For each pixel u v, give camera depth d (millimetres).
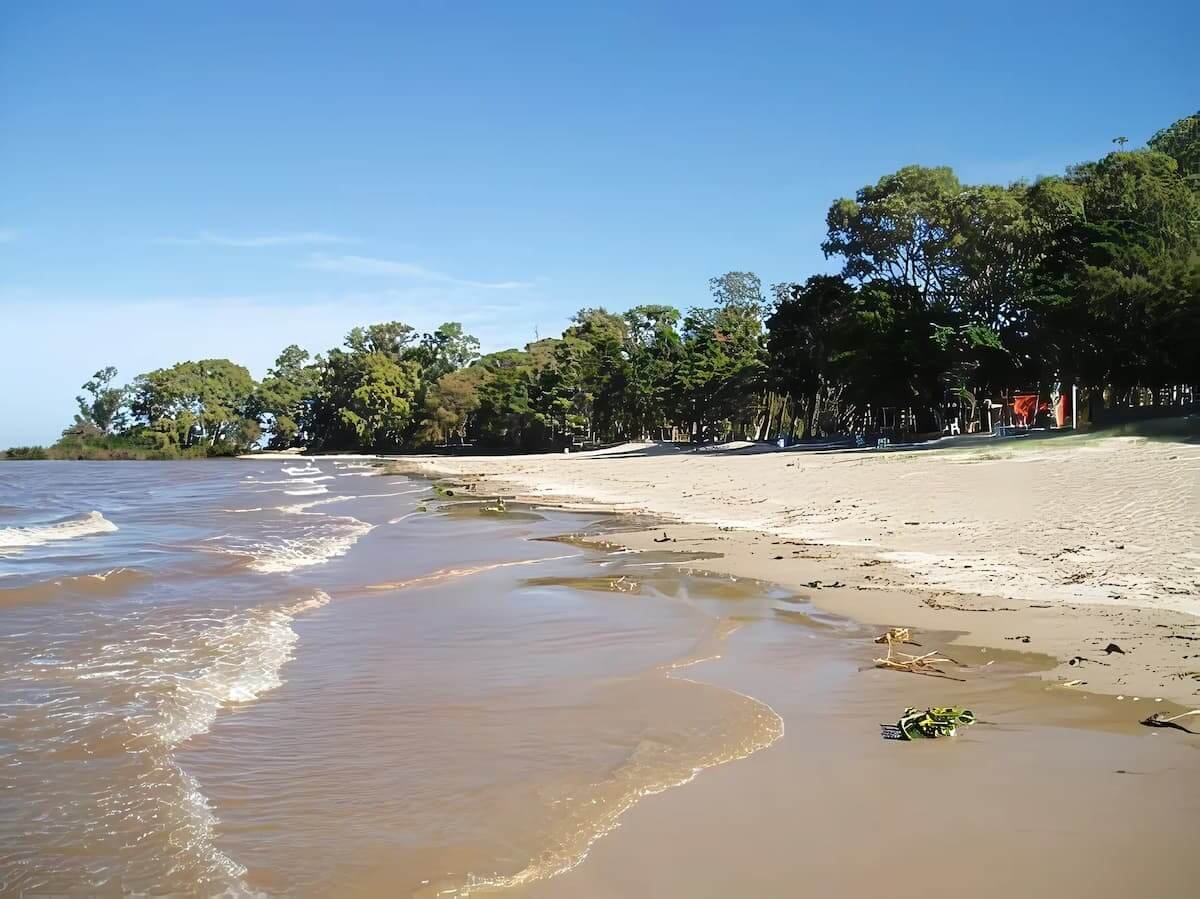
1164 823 5625
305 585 16250
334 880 5195
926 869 5129
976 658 9656
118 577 16859
